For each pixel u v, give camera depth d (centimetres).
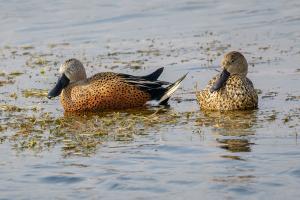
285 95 1641
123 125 1462
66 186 1100
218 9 2728
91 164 1198
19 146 1330
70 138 1377
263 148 1238
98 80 1638
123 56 2125
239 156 1200
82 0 2972
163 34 2397
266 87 1719
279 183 1064
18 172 1173
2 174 1165
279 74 1820
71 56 2169
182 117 1515
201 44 2220
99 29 2522
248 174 1109
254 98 1558
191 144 1289
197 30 2425
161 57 2078
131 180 1109
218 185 1069
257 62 1952
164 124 1456
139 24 2567
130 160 1210
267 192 1034
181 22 2562
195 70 1917
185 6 2803
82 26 2572
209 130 1386
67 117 1577
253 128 1380
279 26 2384
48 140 1367
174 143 1302
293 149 1220
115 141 1337
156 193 1054
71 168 1181
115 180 1112
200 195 1038
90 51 2220
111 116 1570
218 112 1552
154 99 1664
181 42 2266
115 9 2797
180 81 1644
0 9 2838
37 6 2872
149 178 1114
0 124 1507
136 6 2836
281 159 1170
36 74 1973
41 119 1540
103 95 1625
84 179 1126
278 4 2717
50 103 1711
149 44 2269
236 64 1585
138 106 1655
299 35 2242
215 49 2138
